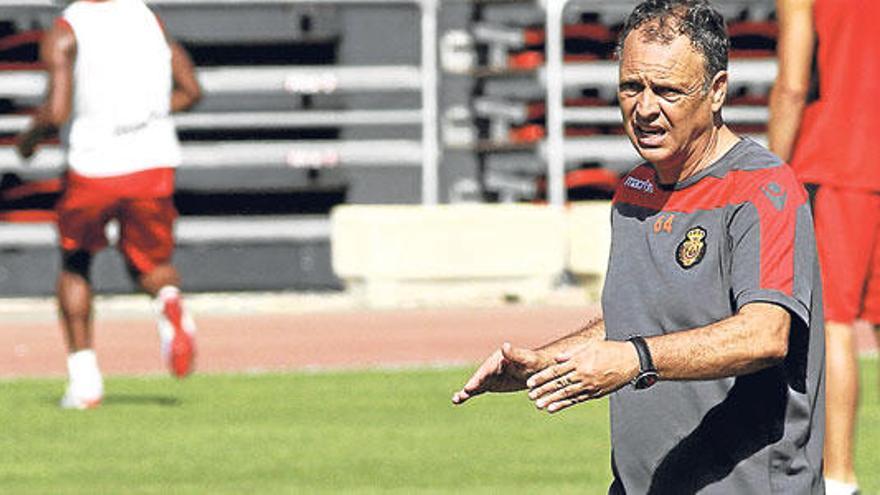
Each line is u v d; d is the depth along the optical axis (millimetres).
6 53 53938
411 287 53844
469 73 55062
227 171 55000
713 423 13461
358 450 25812
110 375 36375
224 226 54375
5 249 54188
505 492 22250
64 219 30422
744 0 54312
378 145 55188
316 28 54875
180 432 27781
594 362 12305
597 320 14297
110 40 30266
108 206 30328
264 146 55000
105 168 30219
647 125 13023
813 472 13539
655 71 12891
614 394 13797
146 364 38531
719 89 13141
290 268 54875
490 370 12961
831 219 20375
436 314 50062
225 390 33094
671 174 13375
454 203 55656
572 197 56531
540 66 55000
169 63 30625
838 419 20250
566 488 22500
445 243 53812
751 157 13242
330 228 54719
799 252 12984
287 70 54719
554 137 54031
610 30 54938
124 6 30531
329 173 55312
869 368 35344
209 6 54469
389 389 32938
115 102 30188
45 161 53938
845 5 20203
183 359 31094
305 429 27953
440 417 29203
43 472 24203
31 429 28250
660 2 12992
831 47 20359
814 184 20438
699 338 12578
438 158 54688
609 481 23062
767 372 13312
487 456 25172
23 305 53281
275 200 55281
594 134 55375
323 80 54812
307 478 23531
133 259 31016
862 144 20359
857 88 20391
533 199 55875
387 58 55125
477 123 55531
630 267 13500
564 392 12344
